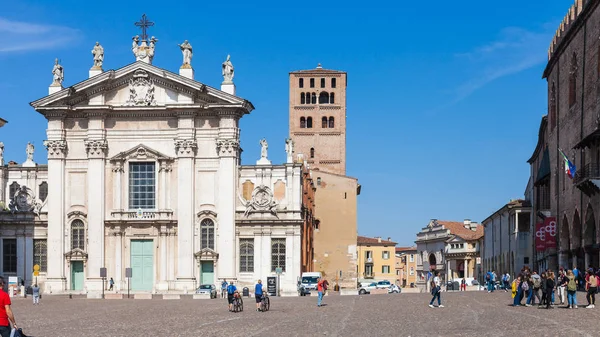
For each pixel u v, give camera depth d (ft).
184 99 302.66
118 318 164.86
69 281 304.30
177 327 138.72
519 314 148.25
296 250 299.38
